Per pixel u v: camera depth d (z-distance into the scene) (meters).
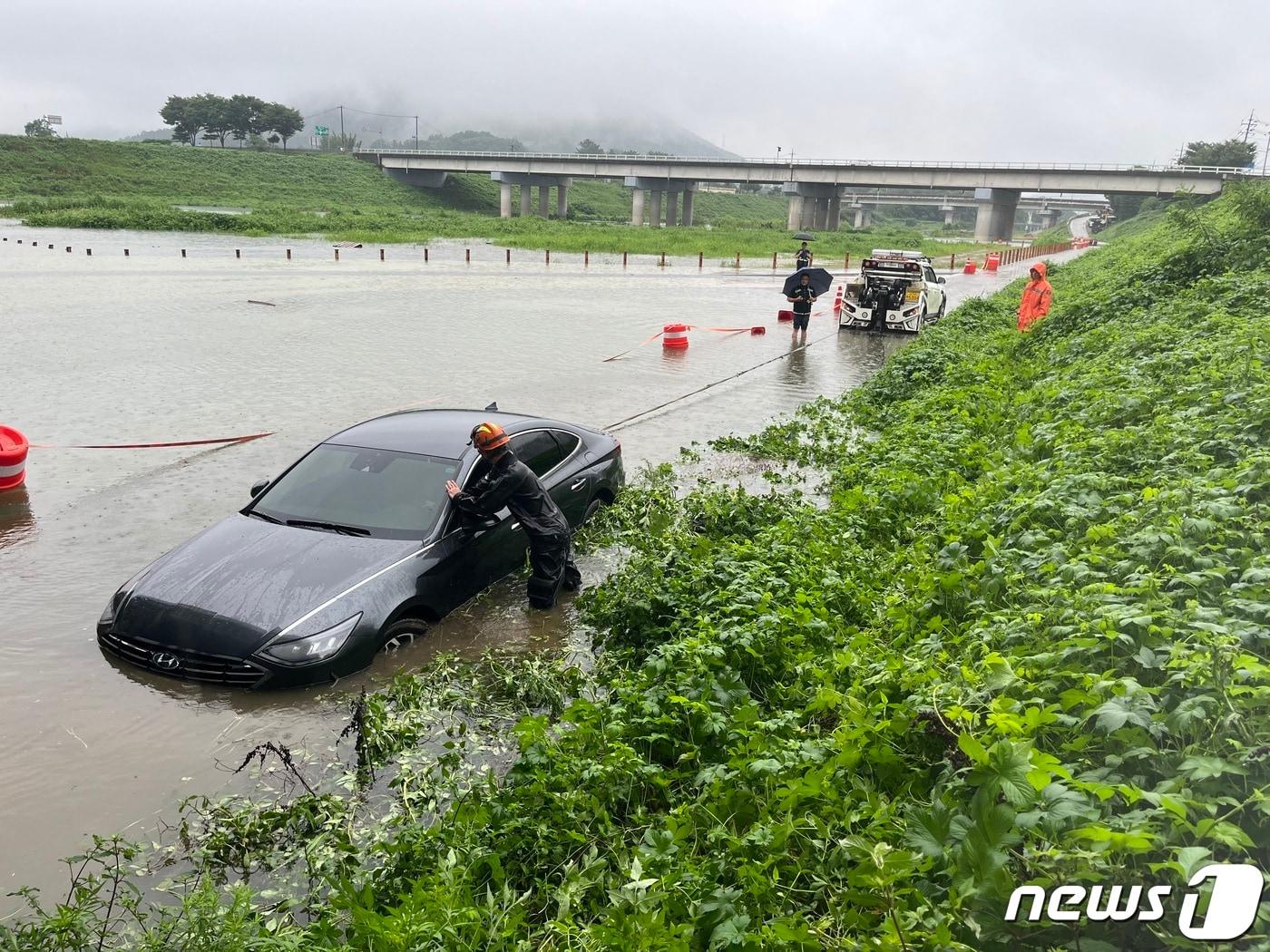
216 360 17.77
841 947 3.20
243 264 41.84
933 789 3.74
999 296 32.00
